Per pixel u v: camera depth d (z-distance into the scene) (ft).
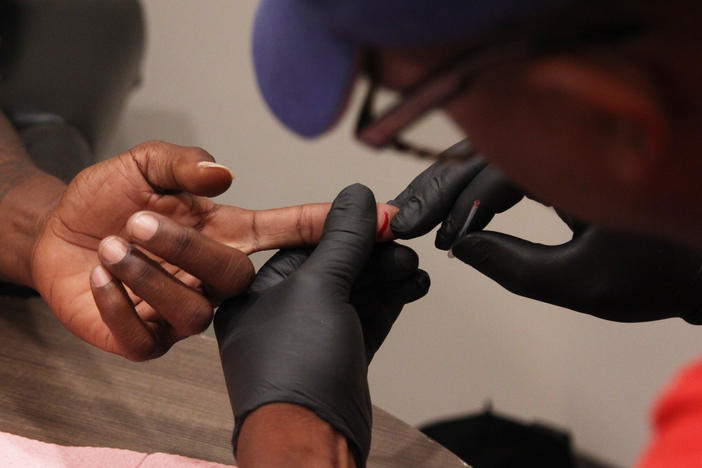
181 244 2.02
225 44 3.65
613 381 3.46
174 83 3.80
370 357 2.19
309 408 1.93
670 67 1.36
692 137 1.42
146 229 2.00
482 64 1.43
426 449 2.23
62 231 2.24
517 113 1.51
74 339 2.39
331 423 1.92
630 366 3.38
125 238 2.23
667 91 1.38
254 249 2.23
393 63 1.52
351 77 1.53
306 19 1.55
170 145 2.17
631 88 1.33
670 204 1.52
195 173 2.07
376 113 1.59
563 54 1.37
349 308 2.06
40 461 2.09
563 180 1.54
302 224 2.22
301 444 1.87
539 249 2.18
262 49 1.60
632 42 1.36
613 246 2.12
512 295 3.51
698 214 1.52
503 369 3.68
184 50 3.73
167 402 2.27
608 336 3.38
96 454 2.12
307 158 3.67
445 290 3.62
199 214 2.23
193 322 2.05
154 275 2.00
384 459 2.21
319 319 2.02
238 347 2.03
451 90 1.51
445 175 2.22
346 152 3.56
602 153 1.47
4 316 2.42
